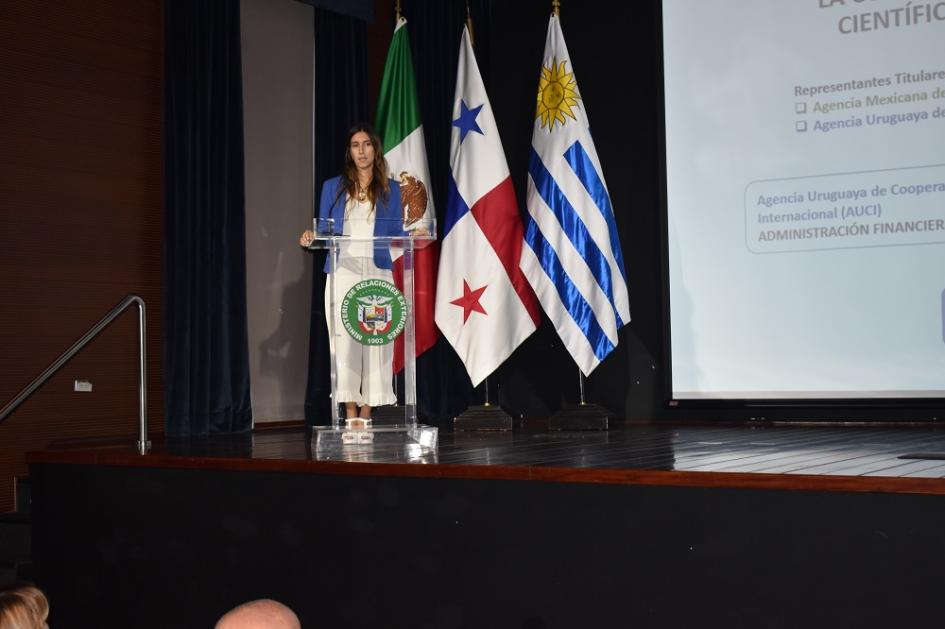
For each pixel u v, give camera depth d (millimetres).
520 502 3031
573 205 5324
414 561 3191
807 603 2648
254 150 6012
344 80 6242
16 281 4844
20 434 4855
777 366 5207
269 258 6090
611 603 2902
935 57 4855
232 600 3518
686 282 5418
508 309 5473
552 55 5508
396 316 3822
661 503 2832
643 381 5785
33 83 4930
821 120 5102
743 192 5289
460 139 5625
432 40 6727
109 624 3783
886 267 4961
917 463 2986
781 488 2672
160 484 3670
